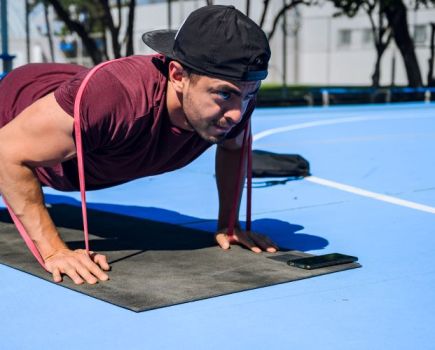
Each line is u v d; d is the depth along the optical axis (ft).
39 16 86.99
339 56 120.57
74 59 86.74
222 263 12.08
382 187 21.01
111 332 9.07
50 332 9.11
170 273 11.43
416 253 13.28
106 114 9.97
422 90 63.77
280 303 10.19
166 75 10.29
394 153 28.89
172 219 16.69
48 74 12.59
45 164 10.70
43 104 10.34
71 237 14.06
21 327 9.30
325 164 25.85
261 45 9.51
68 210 17.15
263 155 22.94
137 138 10.58
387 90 64.69
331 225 15.89
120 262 12.11
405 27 66.74
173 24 104.17
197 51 9.46
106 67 10.22
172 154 11.19
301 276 11.37
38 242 11.24
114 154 10.86
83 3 73.46
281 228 15.61
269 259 12.39
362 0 66.39
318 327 9.28
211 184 21.61
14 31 85.40
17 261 12.21
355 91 60.70
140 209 17.92
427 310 10.01
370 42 116.06
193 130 10.68
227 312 9.78
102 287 10.70
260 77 9.61
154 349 8.52
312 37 123.24
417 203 18.52
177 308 9.92
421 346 8.66
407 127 40.14
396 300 10.43
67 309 9.95
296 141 33.22
